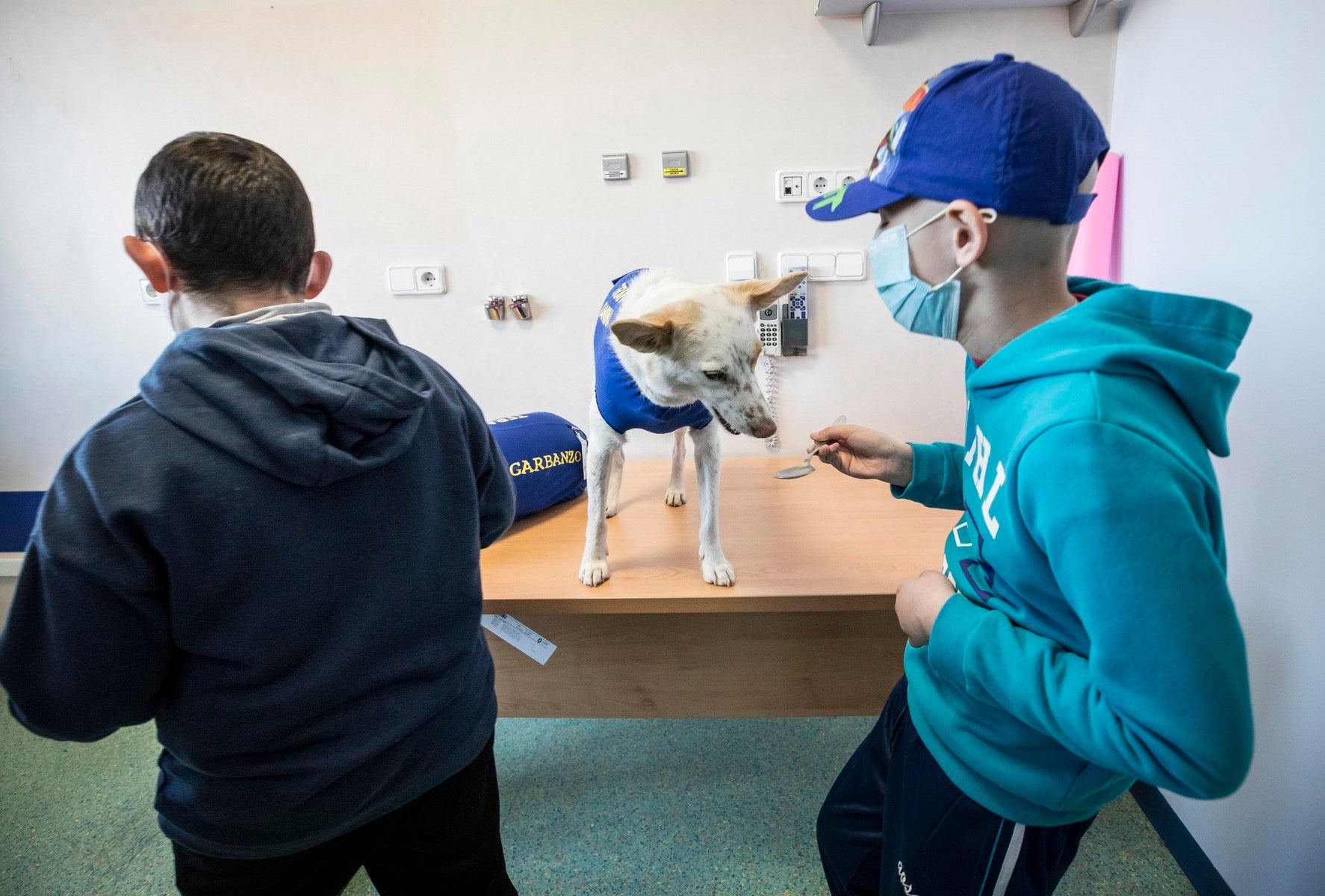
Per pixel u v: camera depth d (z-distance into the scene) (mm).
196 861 671
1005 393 554
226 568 525
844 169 1737
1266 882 1068
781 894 1255
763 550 1397
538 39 1689
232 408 521
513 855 1358
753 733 1679
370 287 1907
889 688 1389
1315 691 967
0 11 1703
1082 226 1606
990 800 648
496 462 824
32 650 522
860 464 949
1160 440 433
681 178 1771
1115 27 1569
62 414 2025
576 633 1385
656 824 1418
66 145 1807
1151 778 421
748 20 1650
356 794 642
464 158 1786
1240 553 1106
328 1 1681
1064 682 487
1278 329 1019
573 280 1871
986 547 602
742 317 1155
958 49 1636
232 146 612
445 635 707
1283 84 1004
